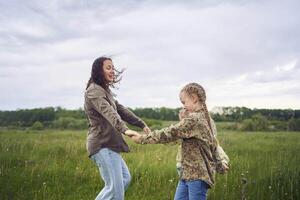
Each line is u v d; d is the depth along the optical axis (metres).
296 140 17.77
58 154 10.34
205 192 3.94
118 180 4.43
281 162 8.48
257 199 5.92
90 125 4.57
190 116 3.93
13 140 14.73
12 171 7.59
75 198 6.13
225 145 14.32
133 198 6.11
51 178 7.16
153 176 7.21
